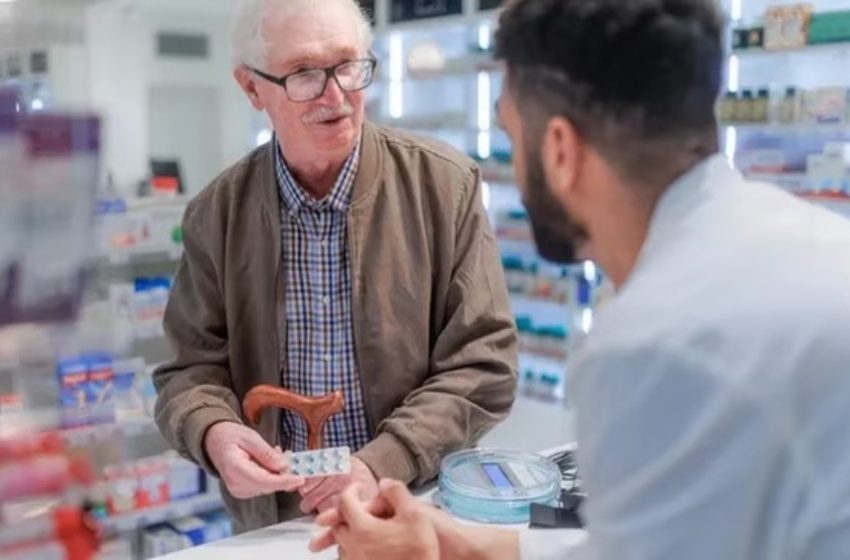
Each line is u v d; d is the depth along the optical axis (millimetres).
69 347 663
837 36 3682
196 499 3240
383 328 1662
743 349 693
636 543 709
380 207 1677
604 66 754
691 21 762
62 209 641
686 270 750
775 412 675
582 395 762
